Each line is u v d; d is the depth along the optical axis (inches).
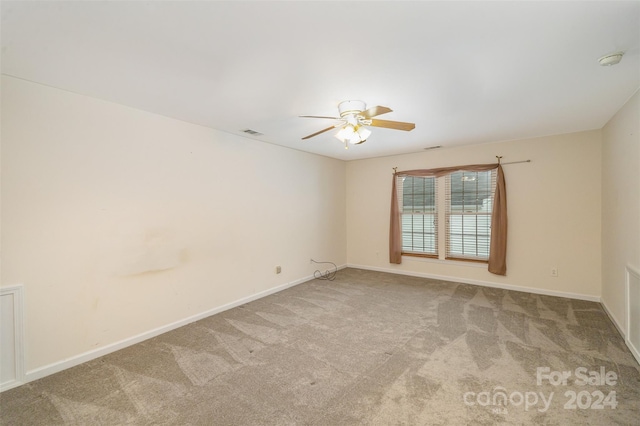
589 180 154.0
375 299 163.0
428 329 123.6
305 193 202.8
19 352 88.2
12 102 86.9
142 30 63.6
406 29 63.5
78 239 100.3
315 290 181.0
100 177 105.3
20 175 88.5
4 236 86.1
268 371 94.0
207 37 66.4
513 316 136.0
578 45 70.5
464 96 103.0
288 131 147.9
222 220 147.8
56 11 56.6
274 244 178.1
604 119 133.5
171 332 123.6
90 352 102.6
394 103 109.5
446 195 200.2
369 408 76.5
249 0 53.8
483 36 66.4
